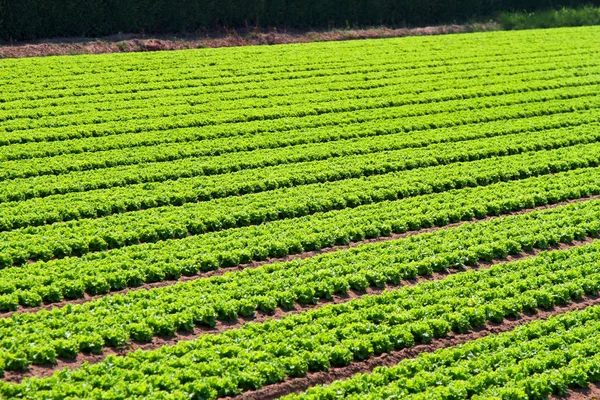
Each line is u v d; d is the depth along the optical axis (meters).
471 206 35.41
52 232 30.75
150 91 49.12
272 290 27.39
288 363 23.41
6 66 51.47
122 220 32.28
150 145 41.22
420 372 23.16
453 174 39.00
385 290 27.73
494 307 26.95
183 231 31.94
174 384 21.86
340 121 45.97
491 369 23.58
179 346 23.80
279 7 70.06
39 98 46.66
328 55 59.28
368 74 54.91
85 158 38.59
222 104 47.62
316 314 26.12
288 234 32.00
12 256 28.73
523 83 54.22
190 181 36.66
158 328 24.83
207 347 23.94
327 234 31.92
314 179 37.69
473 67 57.94
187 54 57.41
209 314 25.73
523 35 68.69
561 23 76.00
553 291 28.34
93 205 33.41
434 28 72.31
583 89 53.81
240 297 26.98
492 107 49.78
